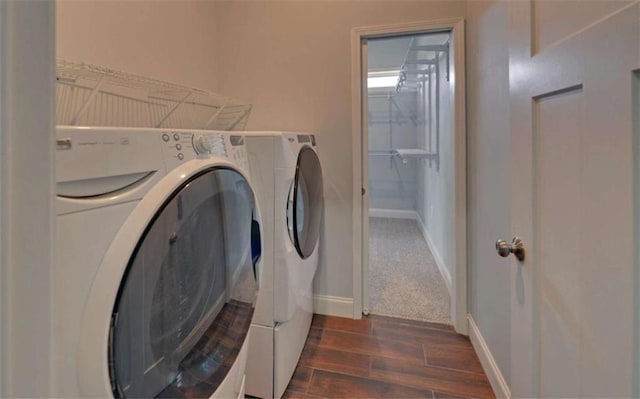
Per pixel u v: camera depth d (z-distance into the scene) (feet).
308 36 7.47
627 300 1.87
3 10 1.11
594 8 2.09
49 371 1.26
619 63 1.87
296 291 5.47
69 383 1.79
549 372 2.75
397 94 18.12
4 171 1.12
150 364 2.29
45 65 1.24
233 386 3.39
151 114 5.98
